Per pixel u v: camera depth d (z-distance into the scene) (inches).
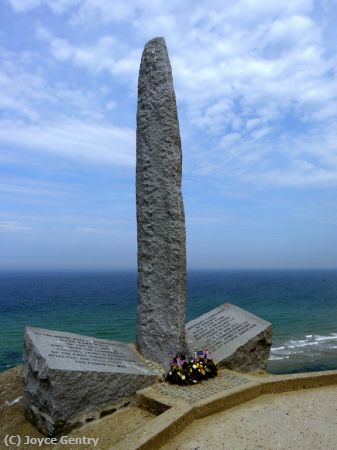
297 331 1277.1
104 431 230.7
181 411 223.5
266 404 256.4
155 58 320.8
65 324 1348.4
